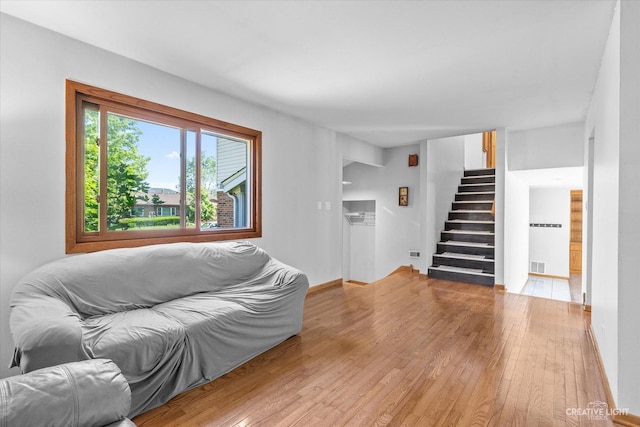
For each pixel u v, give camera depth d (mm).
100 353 1775
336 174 5320
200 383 2221
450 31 2326
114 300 2342
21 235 2270
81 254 2545
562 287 7672
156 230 3070
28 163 2297
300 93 3588
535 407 1957
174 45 2588
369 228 7977
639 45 1849
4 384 1030
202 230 3467
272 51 2660
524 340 2961
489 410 1926
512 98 3680
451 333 3125
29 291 2033
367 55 2705
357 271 8219
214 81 3271
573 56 2666
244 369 2428
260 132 3971
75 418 1057
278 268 3236
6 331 2197
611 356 2037
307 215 4703
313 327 3297
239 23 2262
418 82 3260
